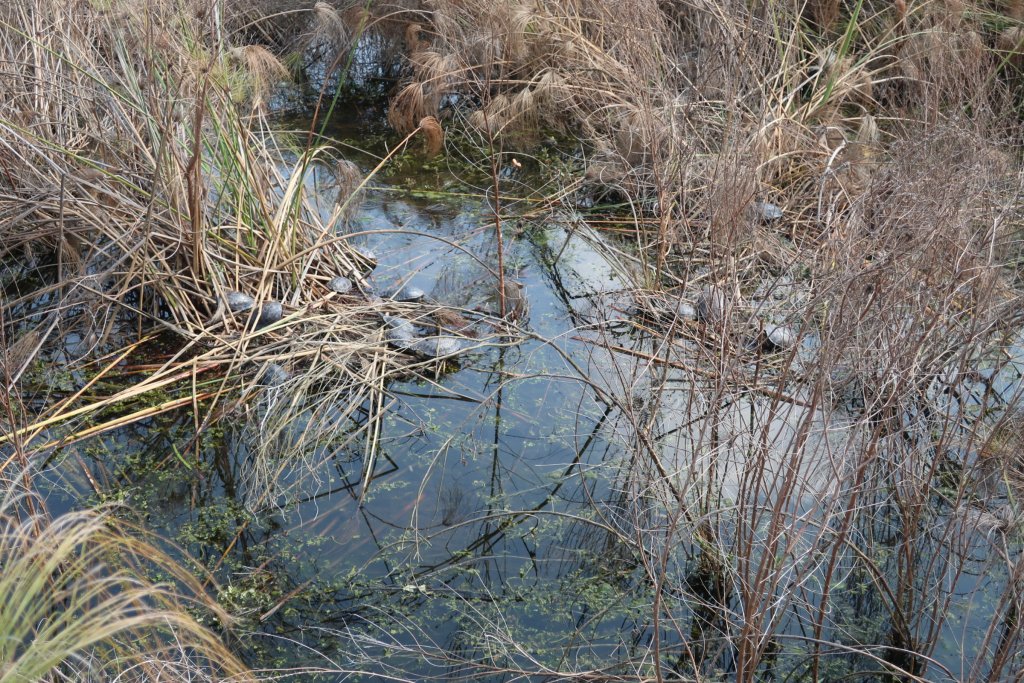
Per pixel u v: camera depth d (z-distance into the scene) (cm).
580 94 692
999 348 337
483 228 572
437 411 439
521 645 315
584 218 615
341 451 411
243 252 502
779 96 649
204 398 436
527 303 513
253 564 350
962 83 569
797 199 561
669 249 538
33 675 186
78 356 464
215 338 463
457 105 768
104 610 272
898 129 642
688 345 451
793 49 699
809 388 294
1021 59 660
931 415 340
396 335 473
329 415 428
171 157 482
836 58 671
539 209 625
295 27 823
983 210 362
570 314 518
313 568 349
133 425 421
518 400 448
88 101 523
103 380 447
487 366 473
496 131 711
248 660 306
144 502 378
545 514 378
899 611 304
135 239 489
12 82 521
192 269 487
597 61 682
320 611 329
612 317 513
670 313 476
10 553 226
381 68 834
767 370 389
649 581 341
